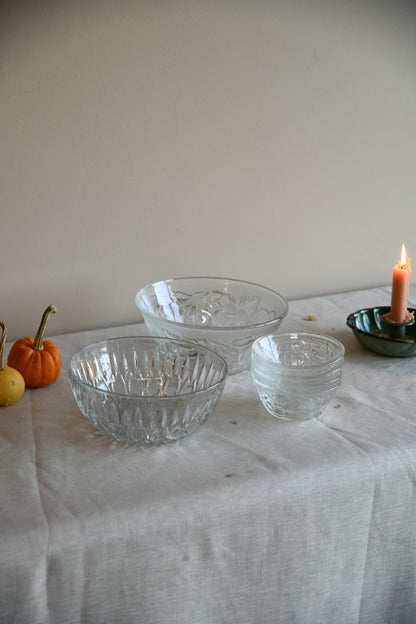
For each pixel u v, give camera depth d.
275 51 1.32
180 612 0.76
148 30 1.20
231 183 1.37
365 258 1.57
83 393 0.83
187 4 1.22
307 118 1.39
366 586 0.86
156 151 1.28
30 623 0.69
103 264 1.31
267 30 1.30
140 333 1.27
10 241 1.22
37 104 1.16
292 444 0.86
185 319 1.24
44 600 0.69
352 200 1.50
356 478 0.81
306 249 1.49
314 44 1.35
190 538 0.74
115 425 0.83
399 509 0.85
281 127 1.38
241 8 1.26
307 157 1.42
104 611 0.72
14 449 0.84
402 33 1.43
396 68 1.45
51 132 1.18
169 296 1.22
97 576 0.71
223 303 1.25
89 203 1.26
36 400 0.98
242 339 1.03
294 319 1.32
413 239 1.61
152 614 0.75
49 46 1.14
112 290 1.33
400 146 1.52
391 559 0.87
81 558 0.70
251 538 0.77
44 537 0.68
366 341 1.14
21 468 0.80
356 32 1.38
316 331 1.26
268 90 1.34
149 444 0.85
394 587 0.88
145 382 1.00
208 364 0.95
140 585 0.73
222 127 1.32
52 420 0.92
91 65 1.18
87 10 1.15
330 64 1.38
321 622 0.84
